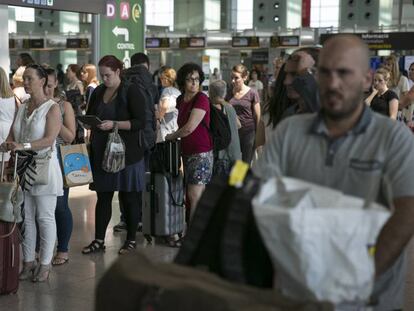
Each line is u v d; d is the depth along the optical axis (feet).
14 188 17.33
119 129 21.49
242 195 7.34
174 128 27.73
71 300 17.52
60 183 19.06
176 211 23.21
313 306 6.31
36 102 18.54
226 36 118.32
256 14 128.36
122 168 21.39
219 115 22.47
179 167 22.84
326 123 8.21
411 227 7.82
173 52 131.85
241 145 30.94
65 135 20.02
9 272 17.58
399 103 29.43
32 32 131.34
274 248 6.81
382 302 8.47
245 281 7.23
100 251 22.43
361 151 8.02
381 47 99.96
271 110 12.94
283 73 12.65
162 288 6.40
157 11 154.61
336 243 6.73
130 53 42.60
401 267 8.69
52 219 18.95
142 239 24.27
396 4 145.48
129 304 6.55
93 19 40.50
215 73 106.01
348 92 7.70
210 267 7.54
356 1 122.42
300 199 7.16
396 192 7.89
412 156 7.90
